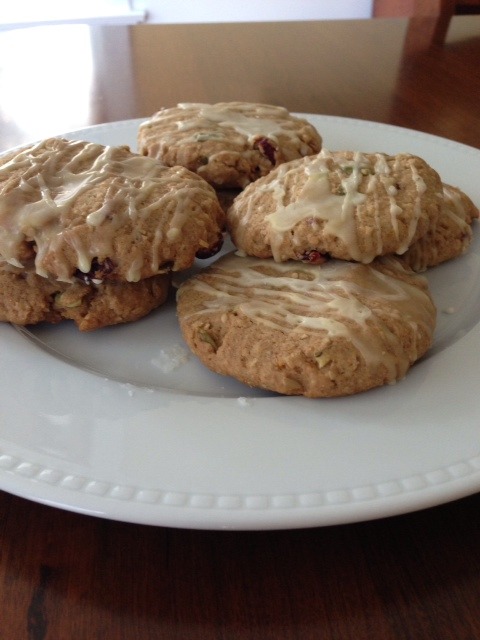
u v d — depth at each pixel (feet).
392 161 0.71
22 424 0.51
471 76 1.30
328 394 0.53
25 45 1.49
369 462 0.46
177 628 0.40
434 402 0.52
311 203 0.64
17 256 0.61
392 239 0.62
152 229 0.62
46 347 0.64
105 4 2.53
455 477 0.44
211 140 0.82
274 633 0.39
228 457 0.47
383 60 1.40
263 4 2.58
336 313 0.57
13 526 0.46
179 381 0.60
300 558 0.43
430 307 0.62
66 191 0.64
